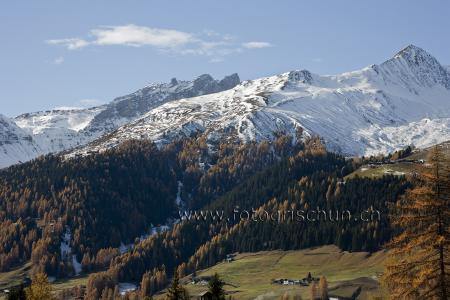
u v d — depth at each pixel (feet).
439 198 194.80
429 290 196.54
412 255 199.82
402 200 203.82
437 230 195.00
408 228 201.36
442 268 195.00
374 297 255.50
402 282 199.21
